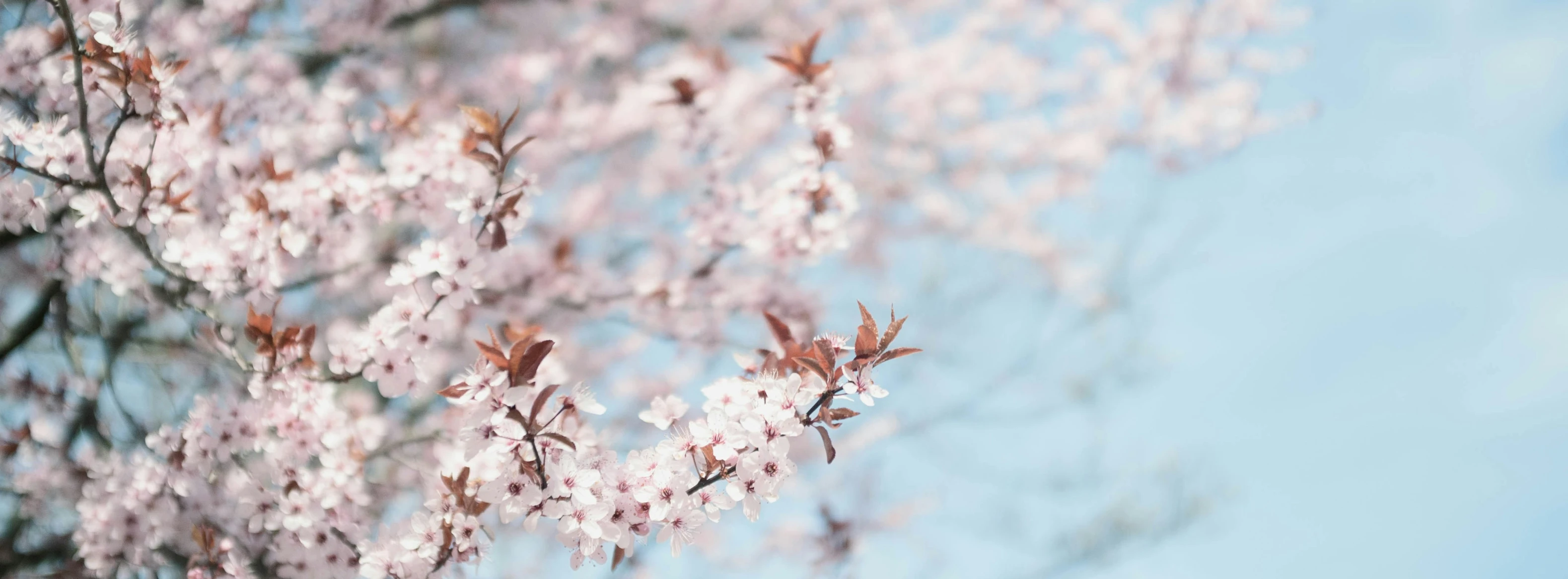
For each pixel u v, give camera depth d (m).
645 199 6.97
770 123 5.97
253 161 3.36
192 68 4.11
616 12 7.03
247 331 2.71
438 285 2.62
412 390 2.70
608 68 7.08
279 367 2.73
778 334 2.24
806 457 7.06
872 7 7.53
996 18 7.99
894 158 7.86
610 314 5.36
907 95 7.76
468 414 2.16
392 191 3.32
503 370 2.07
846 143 3.27
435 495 2.70
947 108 7.96
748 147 5.84
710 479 2.08
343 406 3.76
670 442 2.11
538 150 6.11
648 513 2.10
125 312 4.14
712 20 7.42
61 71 2.96
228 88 4.20
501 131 2.54
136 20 4.02
